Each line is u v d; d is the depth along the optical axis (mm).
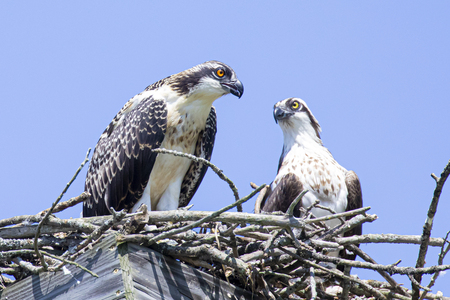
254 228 9148
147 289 8859
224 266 9539
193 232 9492
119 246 8992
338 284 10953
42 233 10203
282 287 10344
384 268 9383
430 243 10375
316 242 9898
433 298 10938
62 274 9492
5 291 10039
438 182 8906
